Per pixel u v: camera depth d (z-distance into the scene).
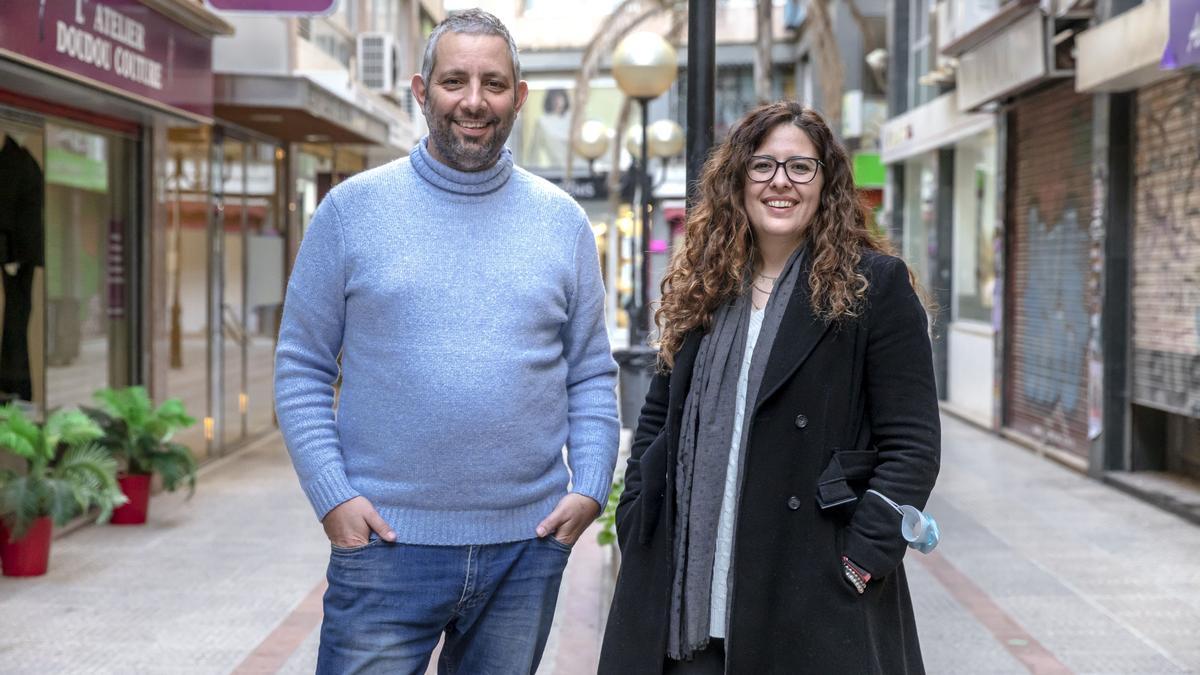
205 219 11.23
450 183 2.85
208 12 8.74
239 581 6.79
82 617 6.02
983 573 7.12
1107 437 10.14
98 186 8.75
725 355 2.87
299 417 2.82
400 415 2.77
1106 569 7.23
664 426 3.08
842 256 2.81
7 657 5.37
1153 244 9.49
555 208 2.96
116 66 7.41
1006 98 12.70
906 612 2.93
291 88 10.27
